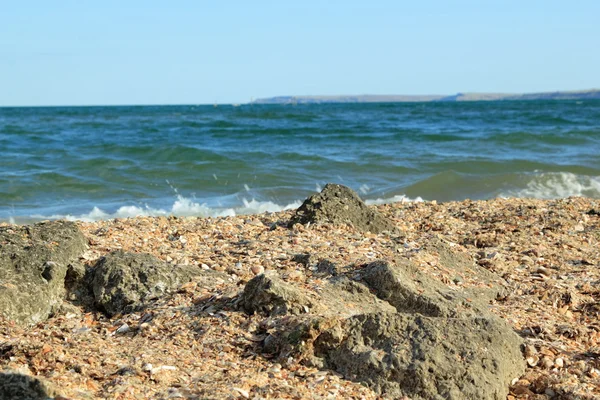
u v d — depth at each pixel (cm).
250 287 305
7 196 726
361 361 274
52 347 280
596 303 337
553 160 978
